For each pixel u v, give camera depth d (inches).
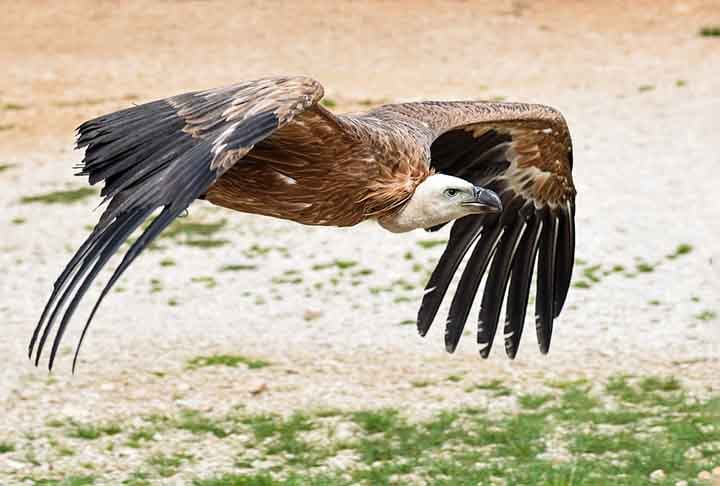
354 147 327.9
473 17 1232.8
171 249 740.0
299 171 327.9
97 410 528.4
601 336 606.2
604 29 1196.5
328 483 443.2
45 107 990.4
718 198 789.9
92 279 262.5
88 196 827.4
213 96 292.4
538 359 579.2
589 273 689.0
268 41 1165.7
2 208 805.2
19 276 704.4
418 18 1228.5
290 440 489.7
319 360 584.1
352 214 338.3
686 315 629.6
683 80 1042.7
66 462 476.7
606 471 448.8
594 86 1039.0
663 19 1218.6
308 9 1253.7
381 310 650.2
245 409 527.2
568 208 446.9
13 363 580.7
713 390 533.3
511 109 411.2
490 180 435.8
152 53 1130.7
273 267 714.2
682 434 479.2
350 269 709.3
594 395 530.0
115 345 604.4
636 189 811.4
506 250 445.1
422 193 342.6
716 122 935.0
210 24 1212.5
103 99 1008.2
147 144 285.1
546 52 1135.0
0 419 517.7
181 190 272.5
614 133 922.1
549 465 451.8
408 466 458.0
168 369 573.9
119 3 1269.7
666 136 910.4
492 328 445.7
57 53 1128.2
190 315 647.1
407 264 713.6
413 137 351.3
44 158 893.2
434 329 621.9
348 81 1047.6
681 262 698.8
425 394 539.8
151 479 458.6
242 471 463.8
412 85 1037.8
